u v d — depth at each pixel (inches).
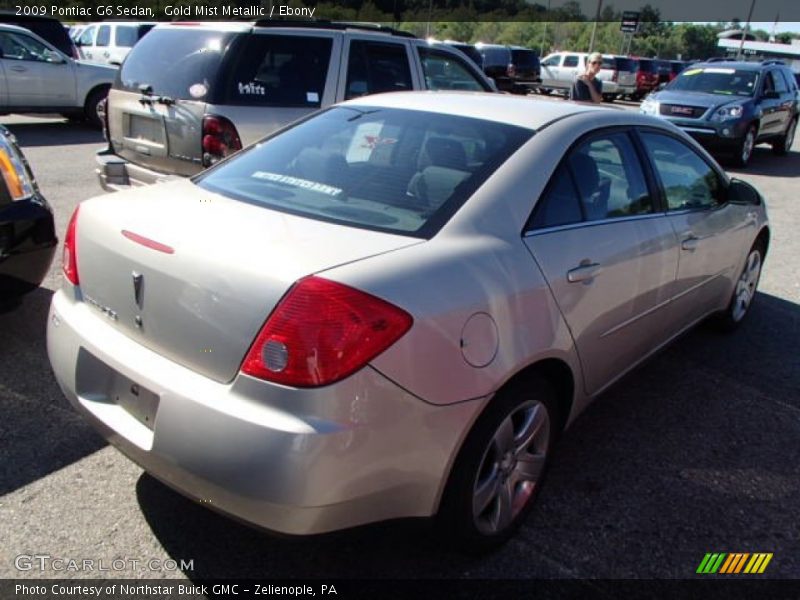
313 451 76.2
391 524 88.4
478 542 99.3
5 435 124.0
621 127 131.5
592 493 119.3
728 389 161.8
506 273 95.7
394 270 84.4
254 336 79.3
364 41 244.7
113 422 91.0
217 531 103.7
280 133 129.5
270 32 218.1
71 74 510.6
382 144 114.8
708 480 125.1
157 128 218.2
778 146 631.2
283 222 94.1
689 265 146.3
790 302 227.9
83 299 102.5
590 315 111.7
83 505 107.6
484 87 298.8
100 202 106.4
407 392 82.0
